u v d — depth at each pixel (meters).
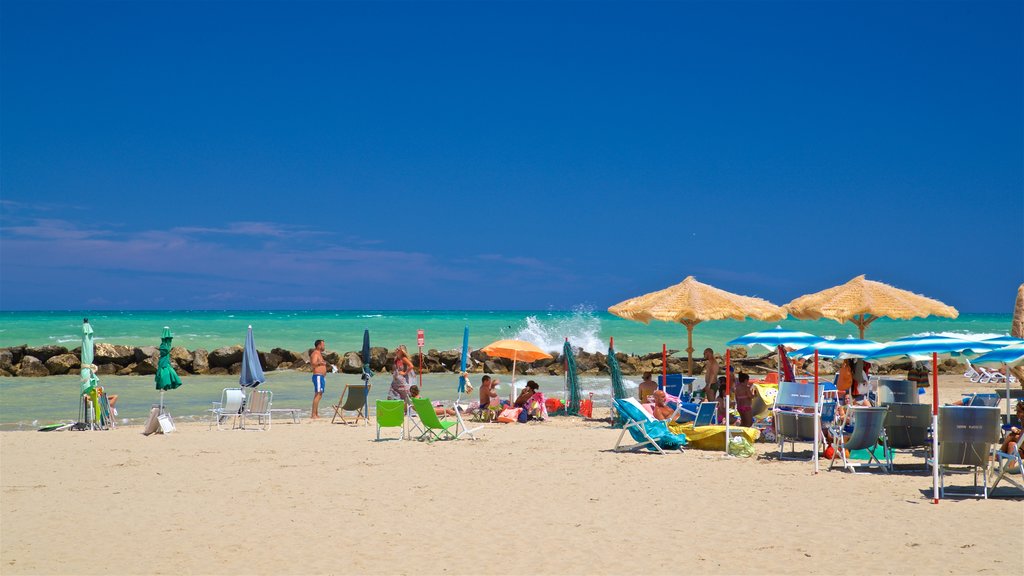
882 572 6.77
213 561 7.28
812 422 12.49
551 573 6.86
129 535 8.17
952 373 34.66
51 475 11.52
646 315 17.56
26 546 7.78
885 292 17.16
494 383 19.00
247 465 12.30
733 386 16.50
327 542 7.88
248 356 18.50
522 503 9.54
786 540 7.79
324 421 18.98
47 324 70.75
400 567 7.07
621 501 9.60
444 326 72.62
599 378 34.62
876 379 17.09
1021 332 16.77
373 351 37.88
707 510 9.09
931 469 11.60
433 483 10.80
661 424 13.66
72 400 24.12
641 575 6.77
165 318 97.31
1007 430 11.67
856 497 9.70
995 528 8.14
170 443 14.77
